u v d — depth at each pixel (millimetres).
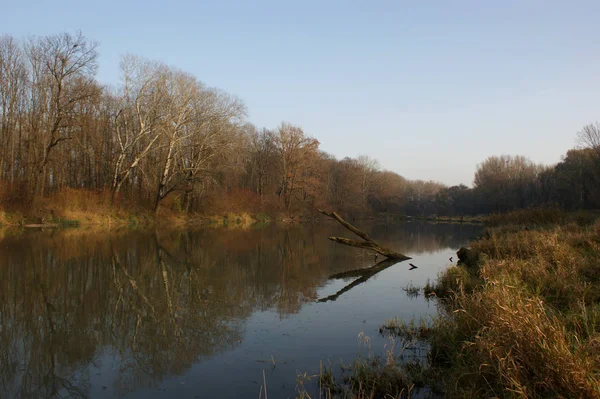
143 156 34438
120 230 28250
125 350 6781
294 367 6008
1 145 29797
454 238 30953
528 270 8914
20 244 19031
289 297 10500
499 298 5906
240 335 7488
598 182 45312
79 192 30984
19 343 7109
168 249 19469
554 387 3959
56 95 28859
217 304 9734
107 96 37156
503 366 4285
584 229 16203
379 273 14250
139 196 37219
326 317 8617
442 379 5320
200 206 41938
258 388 5348
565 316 5988
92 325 8094
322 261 17062
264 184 55188
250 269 14742
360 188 70125
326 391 5152
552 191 57281
